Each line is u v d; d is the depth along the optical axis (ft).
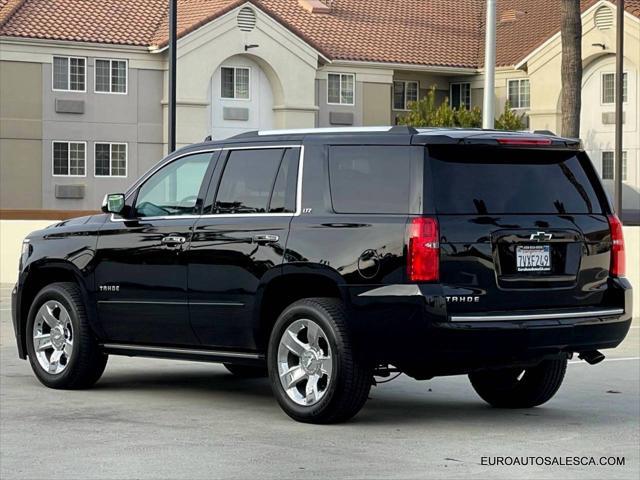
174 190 40.96
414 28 255.91
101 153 221.87
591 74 238.68
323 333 35.76
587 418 38.24
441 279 34.42
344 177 36.37
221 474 29.53
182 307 39.70
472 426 36.52
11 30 212.43
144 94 224.53
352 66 242.37
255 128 233.55
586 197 37.17
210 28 224.94
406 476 29.40
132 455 31.78
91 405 40.01
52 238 44.04
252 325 37.86
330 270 35.70
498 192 35.53
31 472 29.76
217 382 45.78
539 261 35.78
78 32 218.18
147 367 49.98
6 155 214.28
